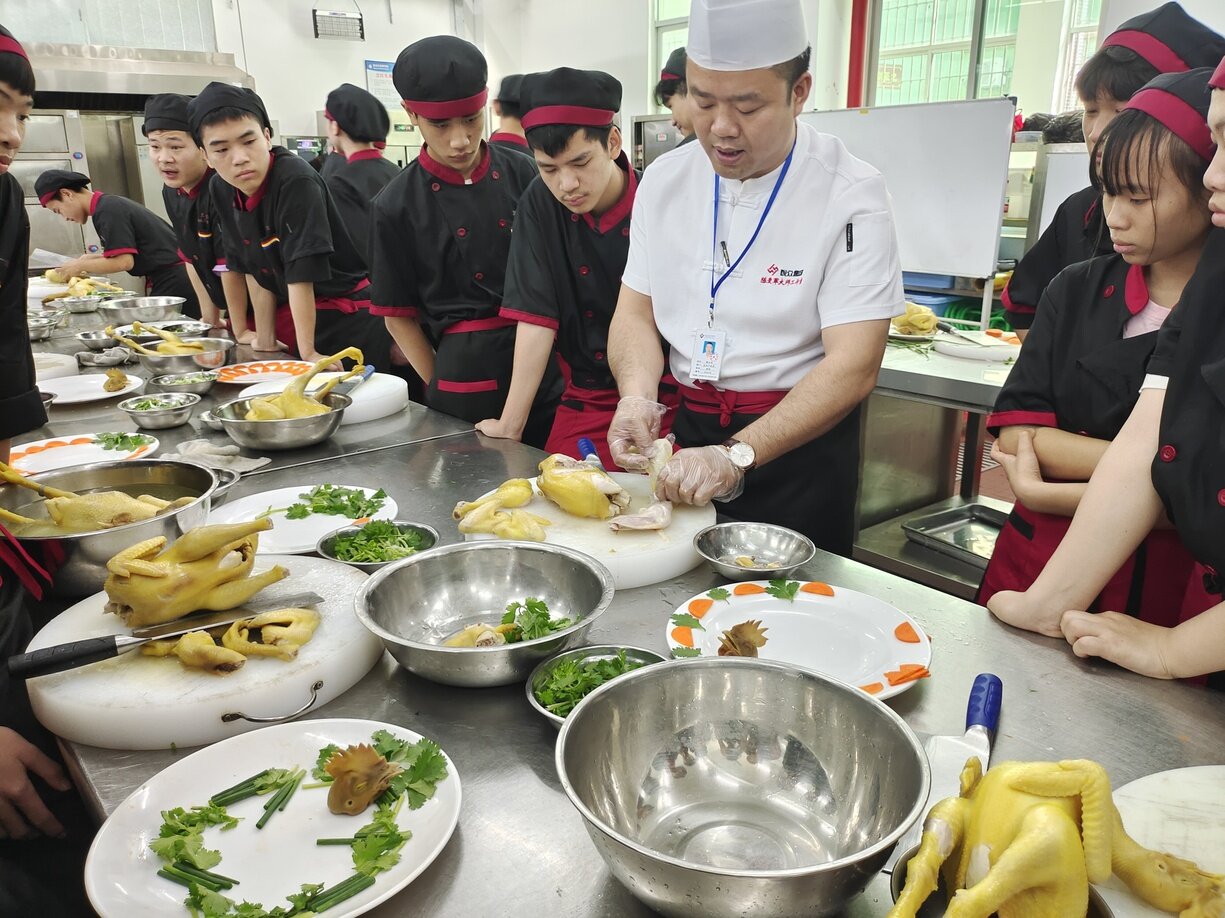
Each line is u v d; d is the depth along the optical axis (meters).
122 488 1.56
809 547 1.39
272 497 1.68
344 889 0.73
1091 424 1.56
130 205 4.74
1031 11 5.51
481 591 1.26
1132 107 1.24
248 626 1.07
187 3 6.98
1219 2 3.92
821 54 6.14
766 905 0.64
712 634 1.13
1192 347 1.10
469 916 0.73
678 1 7.52
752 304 1.78
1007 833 0.64
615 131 2.12
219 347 3.08
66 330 3.65
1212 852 0.75
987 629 1.18
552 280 2.23
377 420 2.33
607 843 0.67
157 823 0.83
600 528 1.43
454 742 0.97
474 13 8.77
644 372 1.89
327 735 0.94
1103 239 2.04
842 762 0.86
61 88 5.82
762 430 1.59
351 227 3.87
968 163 3.32
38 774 1.18
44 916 1.25
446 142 2.40
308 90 8.12
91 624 1.14
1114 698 1.01
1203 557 1.12
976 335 3.19
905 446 3.47
